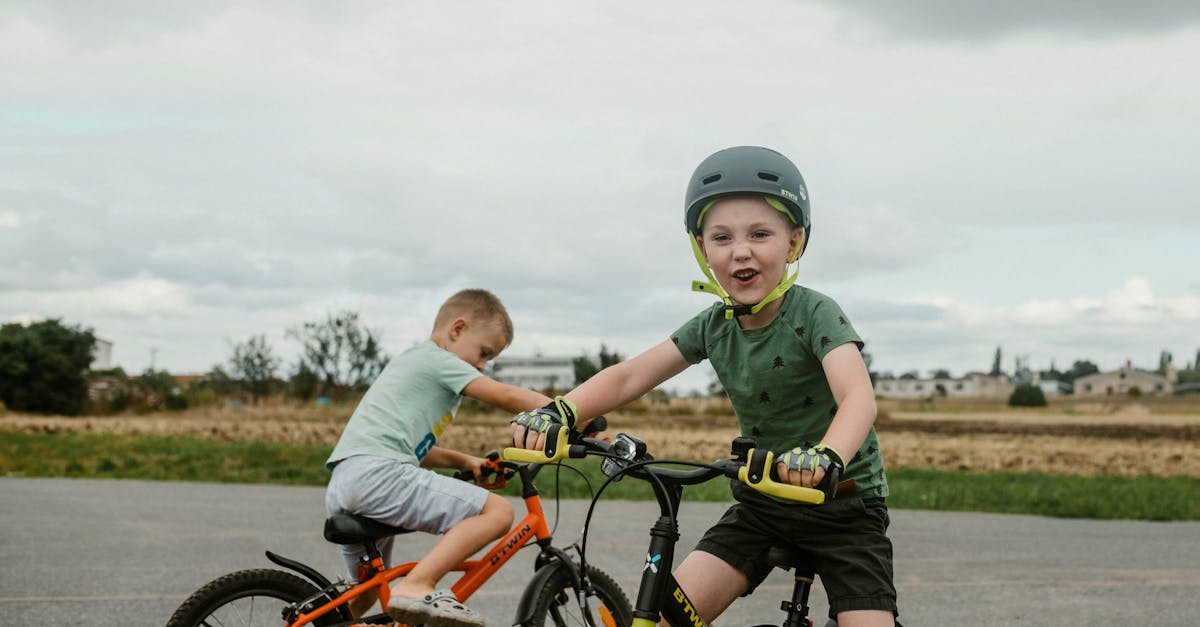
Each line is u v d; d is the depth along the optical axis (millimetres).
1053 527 11336
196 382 58125
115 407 56469
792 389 3062
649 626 2521
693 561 3029
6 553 7773
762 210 2910
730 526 3064
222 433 30781
